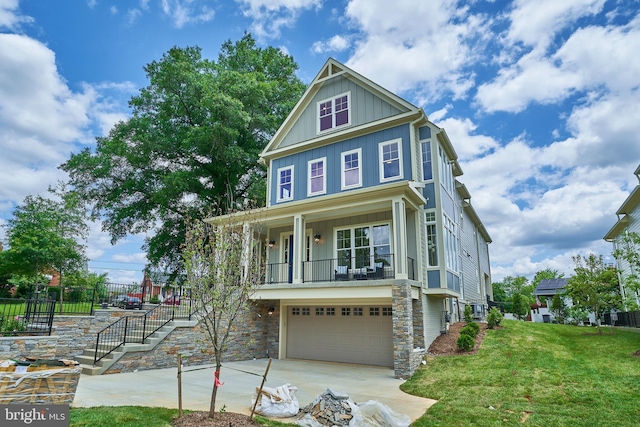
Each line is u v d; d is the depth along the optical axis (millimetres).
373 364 12281
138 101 20125
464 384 8328
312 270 14531
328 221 14625
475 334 11945
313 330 13719
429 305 12359
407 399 7605
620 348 10078
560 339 11828
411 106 13469
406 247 11734
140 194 20453
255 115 19703
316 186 15094
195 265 6023
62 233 16641
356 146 14422
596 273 13117
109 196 19656
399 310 10320
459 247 16422
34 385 5383
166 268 20234
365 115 14578
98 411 5648
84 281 22469
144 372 9906
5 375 5199
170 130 20203
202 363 11680
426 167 13500
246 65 23344
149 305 15234
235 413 6012
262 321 14102
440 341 12164
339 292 11555
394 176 13266
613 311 17234
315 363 12664
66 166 18875
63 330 10695
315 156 15414
